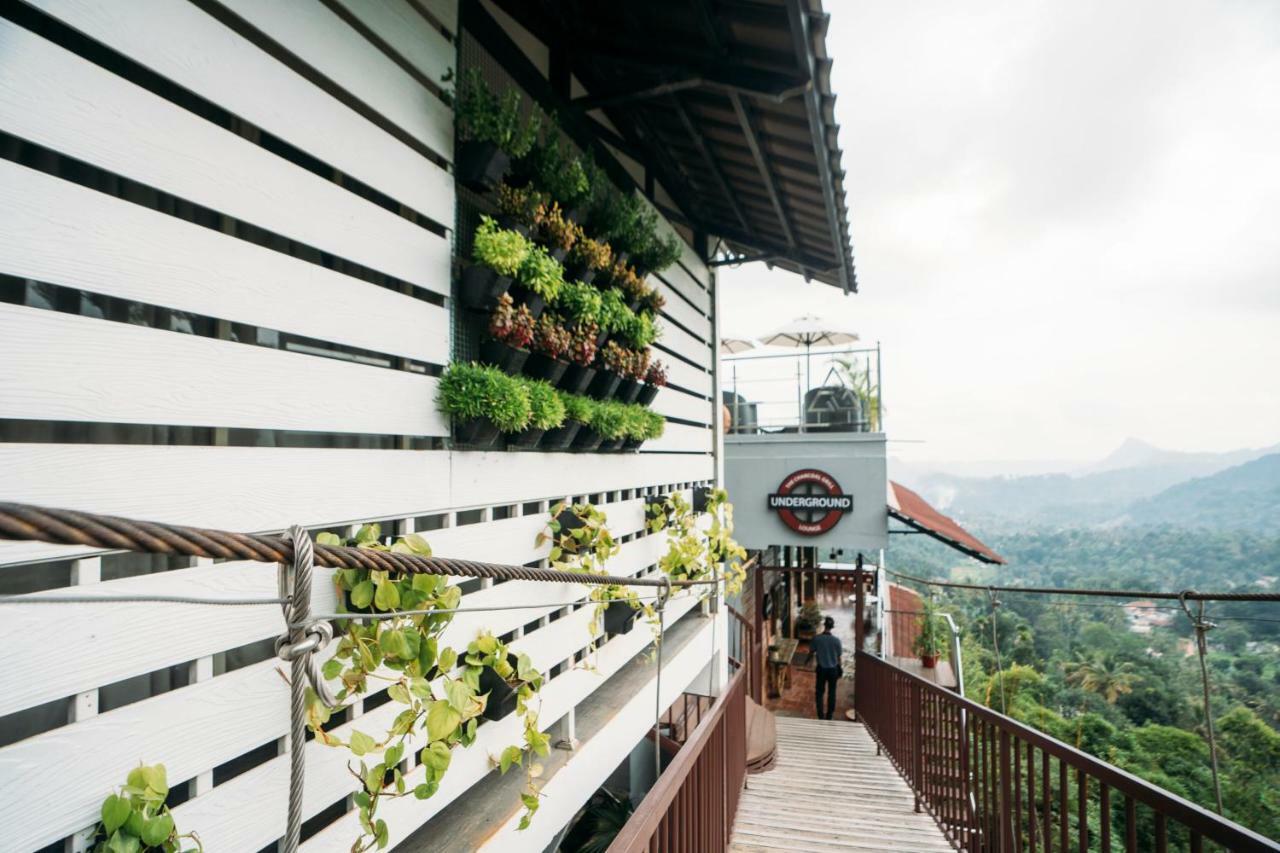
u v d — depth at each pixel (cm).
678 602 532
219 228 183
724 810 379
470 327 290
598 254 369
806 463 1036
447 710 185
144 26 148
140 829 132
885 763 630
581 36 398
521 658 246
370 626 179
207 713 157
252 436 194
